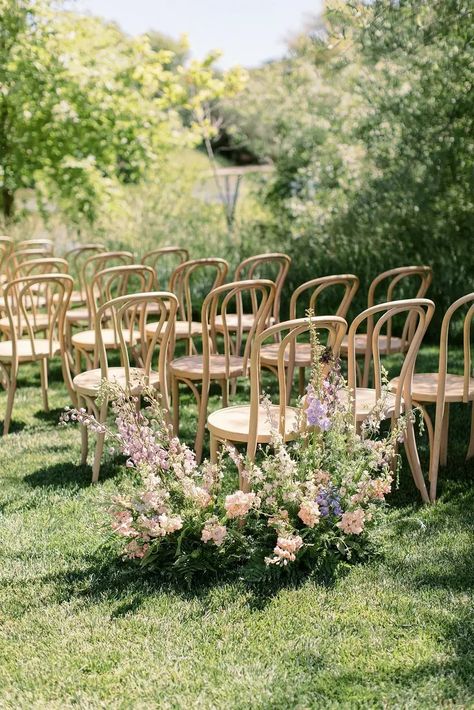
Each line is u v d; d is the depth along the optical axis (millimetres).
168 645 2473
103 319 5766
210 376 4145
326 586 2805
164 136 11000
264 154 11906
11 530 3311
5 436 4590
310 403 2959
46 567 2980
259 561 2893
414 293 7441
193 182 11117
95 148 10422
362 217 8141
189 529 2957
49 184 10578
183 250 6023
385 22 7035
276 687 2256
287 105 9984
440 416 3535
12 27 9641
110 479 3895
